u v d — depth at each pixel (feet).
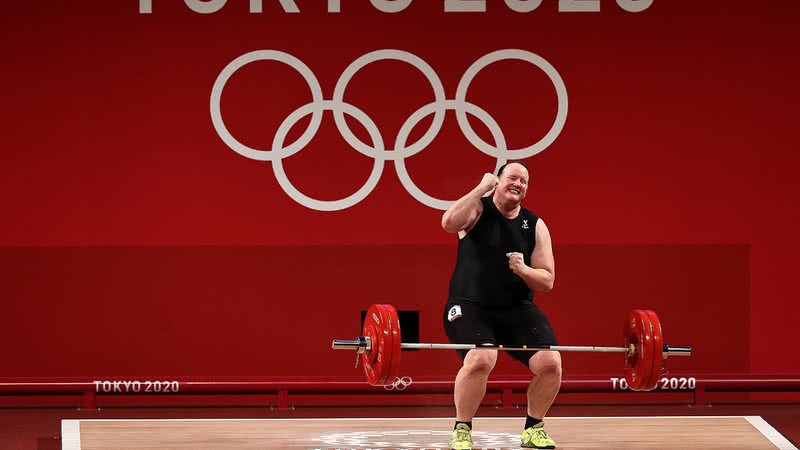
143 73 54.70
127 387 53.52
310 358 55.42
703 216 56.03
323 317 55.42
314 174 55.26
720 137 56.03
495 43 55.62
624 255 55.93
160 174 54.80
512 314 40.09
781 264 56.29
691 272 56.03
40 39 54.24
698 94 55.98
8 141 54.13
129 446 42.09
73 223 54.49
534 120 55.67
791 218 56.24
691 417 49.67
